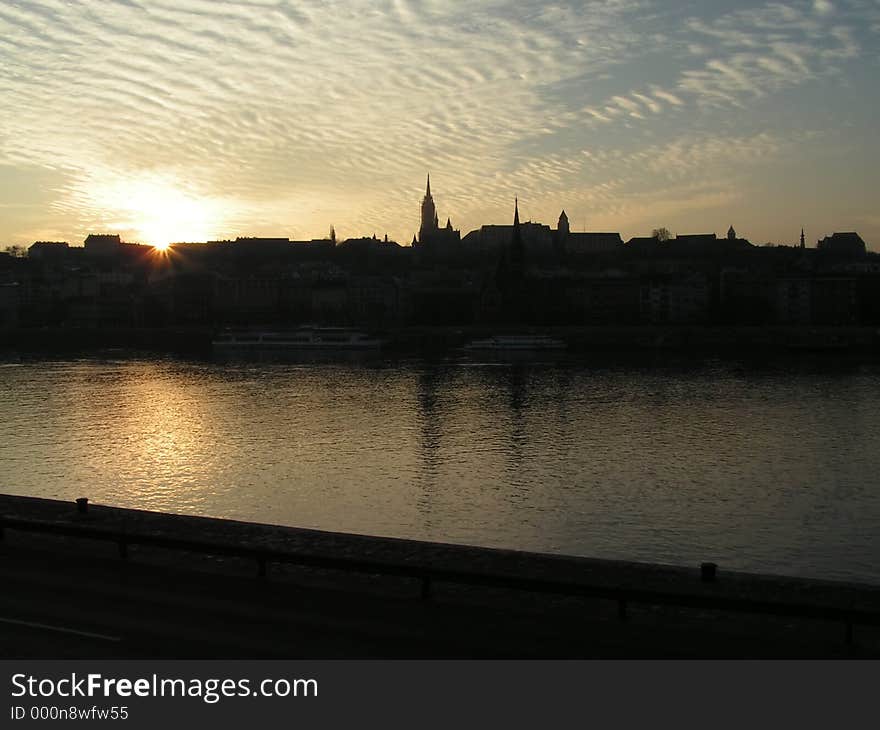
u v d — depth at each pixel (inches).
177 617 1096.8
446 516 2522.1
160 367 7726.4
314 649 996.6
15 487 2883.9
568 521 2468.0
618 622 1082.1
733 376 6397.6
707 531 2373.3
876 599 1165.7
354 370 7317.9
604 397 5196.9
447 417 4419.3
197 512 2564.0
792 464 3223.4
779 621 1086.4
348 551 1403.8
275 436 3875.5
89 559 1354.6
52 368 7642.7
